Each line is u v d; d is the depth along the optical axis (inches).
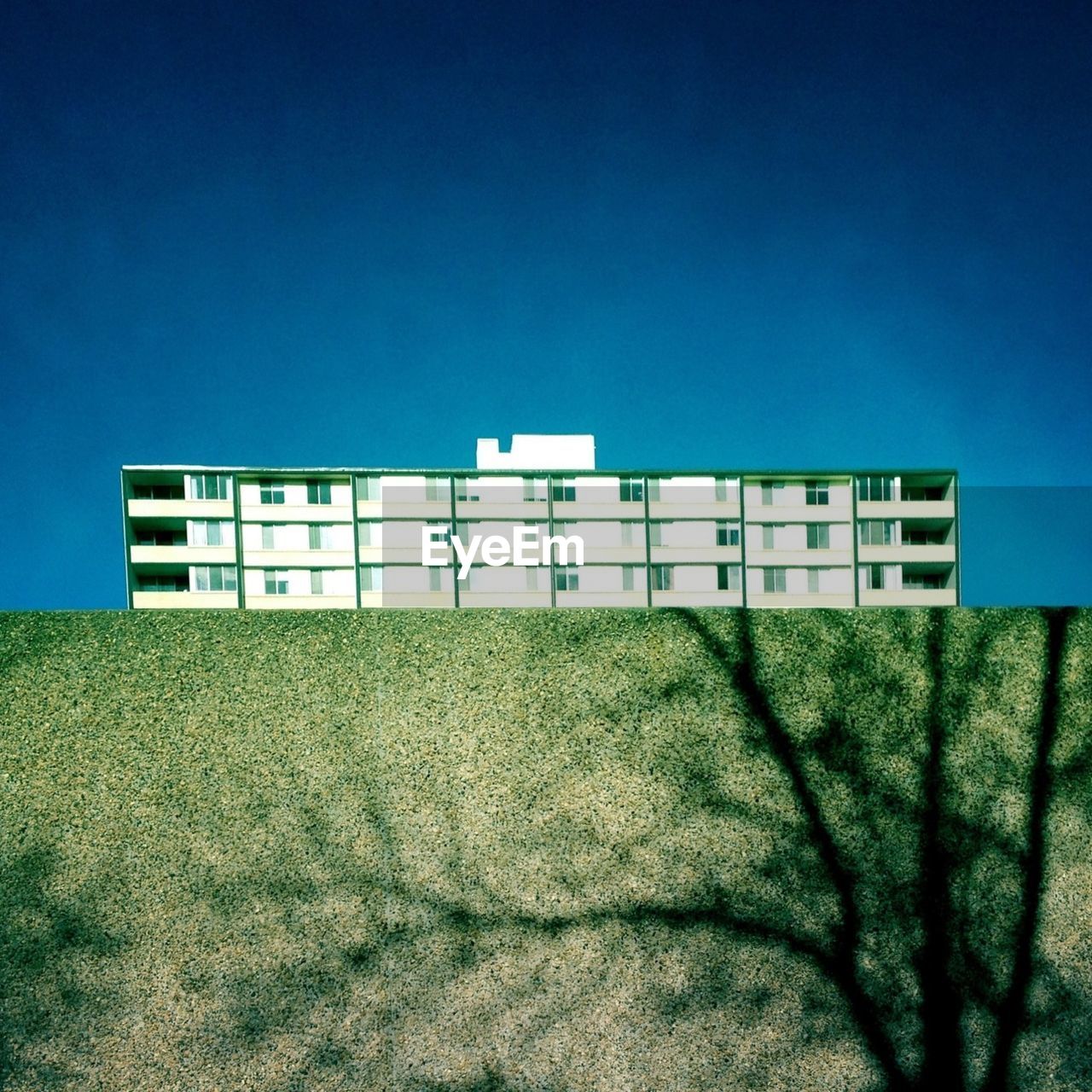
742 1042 158.9
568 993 158.2
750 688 176.2
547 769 168.7
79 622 167.5
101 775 161.0
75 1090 148.3
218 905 156.9
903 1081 159.2
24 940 153.0
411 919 159.5
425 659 172.6
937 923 167.2
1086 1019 164.2
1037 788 175.0
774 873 167.3
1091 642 182.7
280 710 167.0
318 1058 152.4
